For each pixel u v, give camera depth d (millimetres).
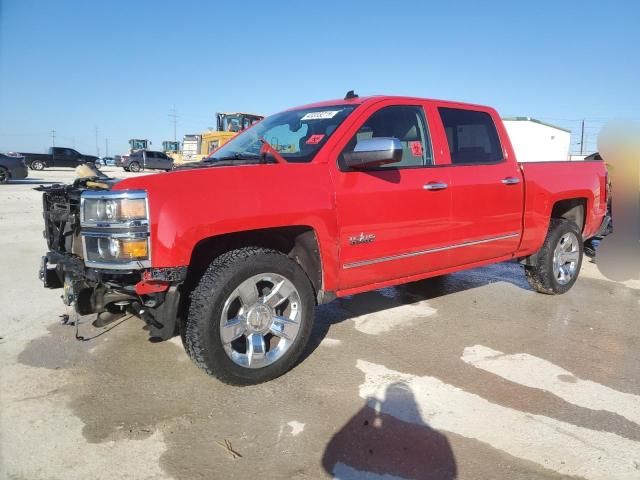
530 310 5168
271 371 3451
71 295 3363
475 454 2703
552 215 5922
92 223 3041
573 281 5738
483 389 3426
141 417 3033
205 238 3115
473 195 4516
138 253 2959
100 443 2766
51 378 3521
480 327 4645
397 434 2881
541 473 2559
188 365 3758
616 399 3320
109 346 4090
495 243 4820
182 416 3051
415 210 4098
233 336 3285
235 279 3219
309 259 3707
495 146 4926
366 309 5152
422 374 3645
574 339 4375
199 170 3238
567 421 3039
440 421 3018
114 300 3221
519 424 2994
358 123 3920
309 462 2627
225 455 2678
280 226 3393
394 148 3365
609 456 2703
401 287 6035
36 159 37250
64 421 2975
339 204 3656
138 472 2531
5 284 5824
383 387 3436
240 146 4395
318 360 3875
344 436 2861
